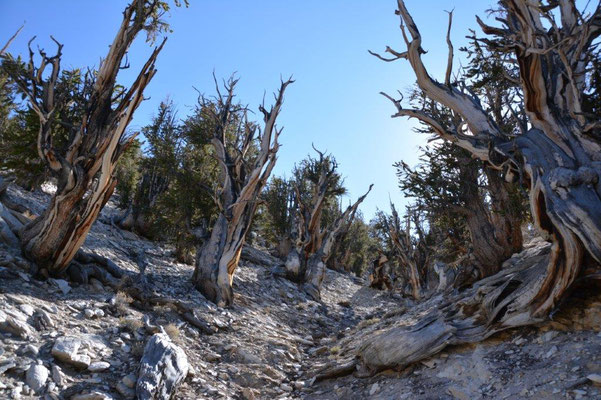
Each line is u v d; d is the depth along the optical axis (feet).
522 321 22.29
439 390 21.09
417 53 26.86
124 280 32.19
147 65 28.86
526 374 19.53
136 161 57.41
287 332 40.40
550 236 21.93
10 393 17.63
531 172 22.58
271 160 43.80
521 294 22.61
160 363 22.12
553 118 23.59
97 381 20.44
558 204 20.93
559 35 22.95
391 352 24.36
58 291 27.45
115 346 23.54
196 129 52.70
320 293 69.10
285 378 27.78
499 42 26.40
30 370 19.02
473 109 26.99
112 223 53.47
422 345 23.81
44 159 29.19
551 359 19.84
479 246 39.40
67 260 29.35
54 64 30.12
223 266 40.86
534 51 21.91
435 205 43.21
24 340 21.02
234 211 42.24
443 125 27.61
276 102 44.50
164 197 50.85
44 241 28.32
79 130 29.84
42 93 30.04
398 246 69.82
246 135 47.98
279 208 84.07
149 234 57.11
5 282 25.46
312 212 68.28
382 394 22.75
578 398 16.76
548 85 23.98
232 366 27.55
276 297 53.88
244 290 50.39
